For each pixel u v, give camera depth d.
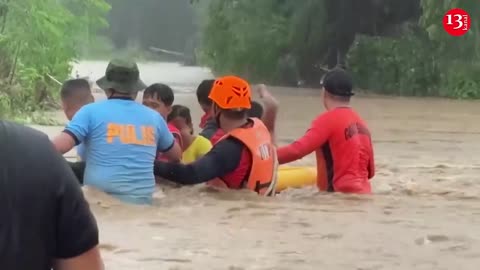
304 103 37.16
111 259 7.38
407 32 52.50
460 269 7.24
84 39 32.84
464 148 19.39
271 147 10.18
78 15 32.81
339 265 7.31
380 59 50.22
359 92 50.38
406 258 7.60
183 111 11.23
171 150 10.06
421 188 12.40
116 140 9.62
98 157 9.62
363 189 10.73
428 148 19.30
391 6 53.56
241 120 9.95
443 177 13.95
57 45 28.50
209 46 62.34
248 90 9.98
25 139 2.93
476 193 11.92
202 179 9.77
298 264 7.30
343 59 55.00
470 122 27.80
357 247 8.00
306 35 54.44
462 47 45.47
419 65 48.25
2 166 2.87
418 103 39.59
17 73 26.28
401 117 30.11
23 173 2.88
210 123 11.62
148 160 9.77
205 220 9.03
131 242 8.00
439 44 47.25
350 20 54.16
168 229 8.60
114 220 8.84
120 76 9.83
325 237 8.43
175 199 10.02
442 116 30.75
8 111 24.61
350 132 10.66
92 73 60.72
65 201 2.96
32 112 25.56
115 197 9.54
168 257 7.49
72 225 2.98
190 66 107.62
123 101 9.82
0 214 2.85
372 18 54.16
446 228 9.02
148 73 77.75
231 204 9.77
